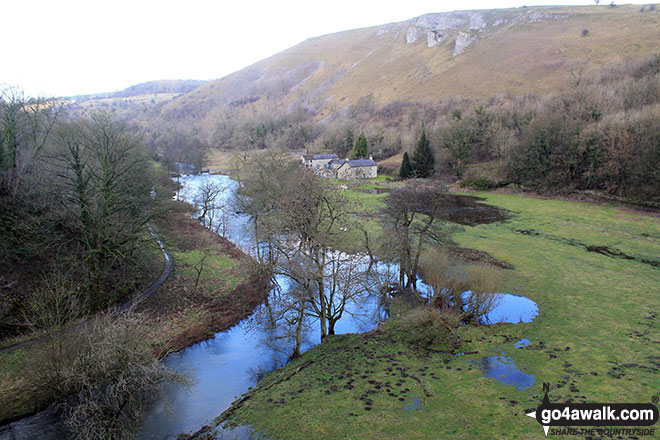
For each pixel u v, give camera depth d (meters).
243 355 28.41
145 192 47.19
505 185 87.06
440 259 33.06
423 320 27.67
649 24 149.38
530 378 21.34
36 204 33.50
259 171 57.25
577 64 139.88
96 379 19.70
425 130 111.56
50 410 20.92
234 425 19.19
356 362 24.72
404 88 190.75
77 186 30.52
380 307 34.91
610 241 49.09
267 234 31.92
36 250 31.97
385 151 132.88
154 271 40.97
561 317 29.33
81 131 38.41
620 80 104.12
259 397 21.59
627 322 27.84
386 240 35.91
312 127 160.75
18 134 39.72
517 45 179.75
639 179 64.19
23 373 23.09
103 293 32.91
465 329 28.50
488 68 171.75
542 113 97.06
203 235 56.69
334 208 29.88
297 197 29.66
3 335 26.45
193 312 34.66
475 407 18.89
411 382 21.73
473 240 50.91
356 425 18.14
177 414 21.20
